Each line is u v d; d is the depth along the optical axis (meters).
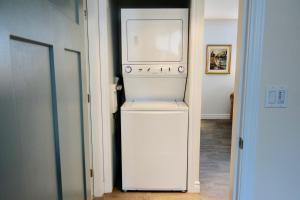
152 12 2.33
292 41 1.14
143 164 2.34
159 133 2.29
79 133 1.24
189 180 2.37
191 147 2.31
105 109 2.22
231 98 5.45
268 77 1.16
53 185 0.89
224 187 2.49
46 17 0.80
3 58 0.56
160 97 2.60
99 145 2.26
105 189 2.37
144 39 2.37
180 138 2.30
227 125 5.12
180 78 2.48
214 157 3.33
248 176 1.22
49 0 0.84
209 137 4.29
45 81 0.82
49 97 0.85
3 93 0.56
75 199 1.15
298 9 1.12
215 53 5.45
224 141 4.07
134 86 2.54
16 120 0.62
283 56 1.15
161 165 2.34
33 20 0.70
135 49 2.38
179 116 2.26
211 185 2.53
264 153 1.22
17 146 0.62
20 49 0.65
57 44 0.90
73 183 1.12
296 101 1.18
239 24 1.22
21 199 0.64
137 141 2.30
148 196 2.32
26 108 0.68
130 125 2.29
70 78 1.08
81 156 1.27
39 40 0.74
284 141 1.21
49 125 0.85
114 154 2.57
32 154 0.72
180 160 2.33
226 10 4.39
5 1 0.56
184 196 2.32
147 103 2.49
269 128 1.20
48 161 0.84
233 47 5.41
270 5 1.11
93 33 2.09
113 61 2.53
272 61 1.15
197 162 2.33
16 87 0.63
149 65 2.41
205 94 5.62
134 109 2.27
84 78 1.31
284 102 1.18
